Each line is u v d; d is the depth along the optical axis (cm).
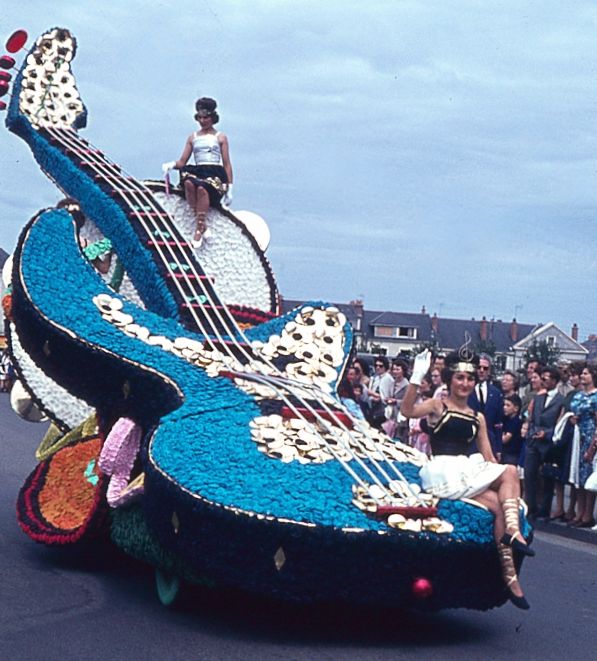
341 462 679
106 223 970
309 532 616
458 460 670
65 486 926
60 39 1134
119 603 730
